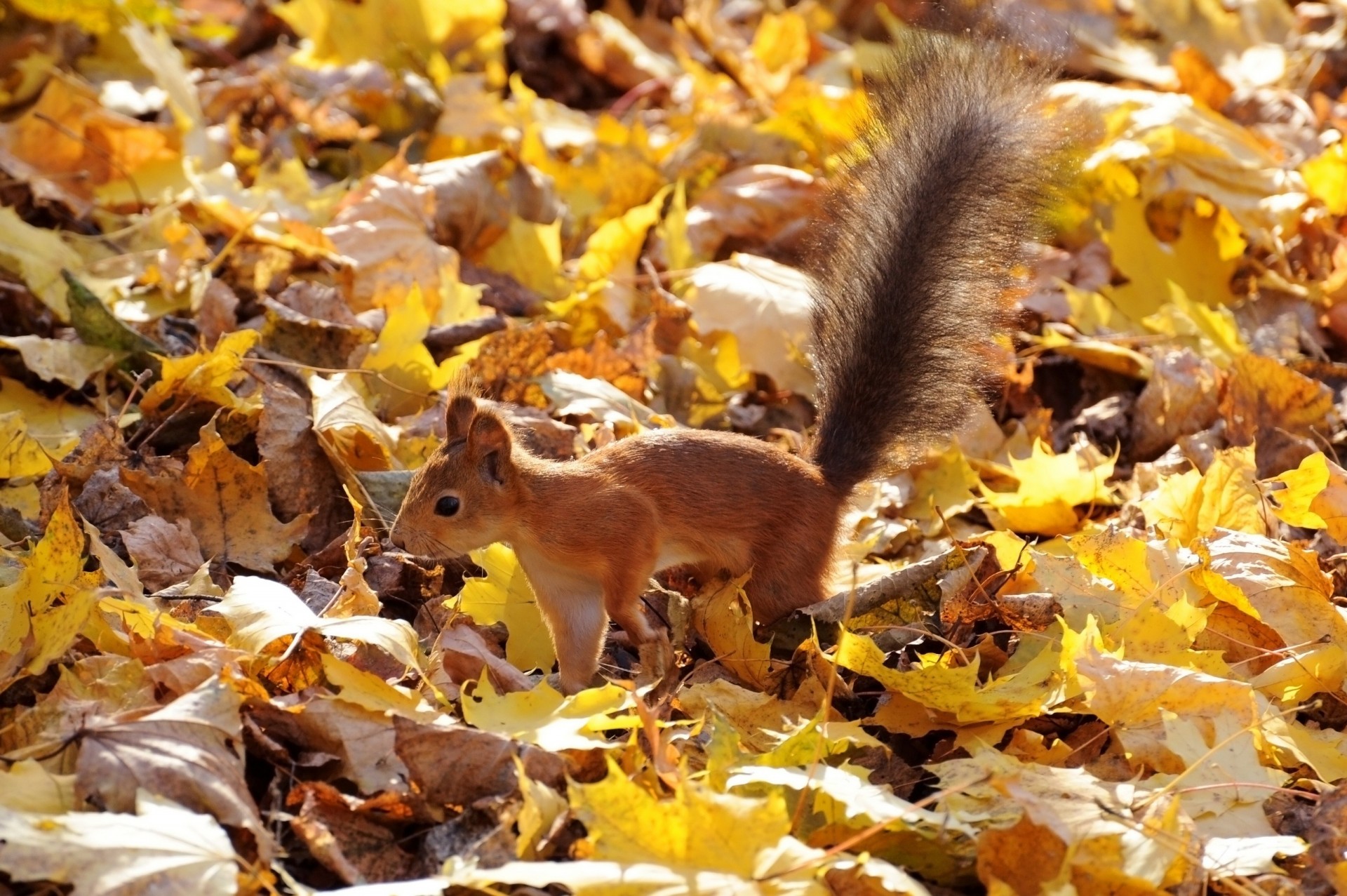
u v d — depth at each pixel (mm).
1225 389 10523
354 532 8008
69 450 8828
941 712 6977
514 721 6535
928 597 7816
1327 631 7676
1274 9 16328
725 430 10742
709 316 11164
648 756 6625
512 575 8328
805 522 8000
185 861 5250
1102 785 6223
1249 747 6617
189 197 11805
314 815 5898
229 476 8477
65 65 14844
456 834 5953
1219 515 8719
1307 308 11797
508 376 10273
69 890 5359
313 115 14148
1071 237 12828
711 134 13961
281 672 6922
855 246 9086
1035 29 10016
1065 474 9258
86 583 6895
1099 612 7668
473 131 13945
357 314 11125
